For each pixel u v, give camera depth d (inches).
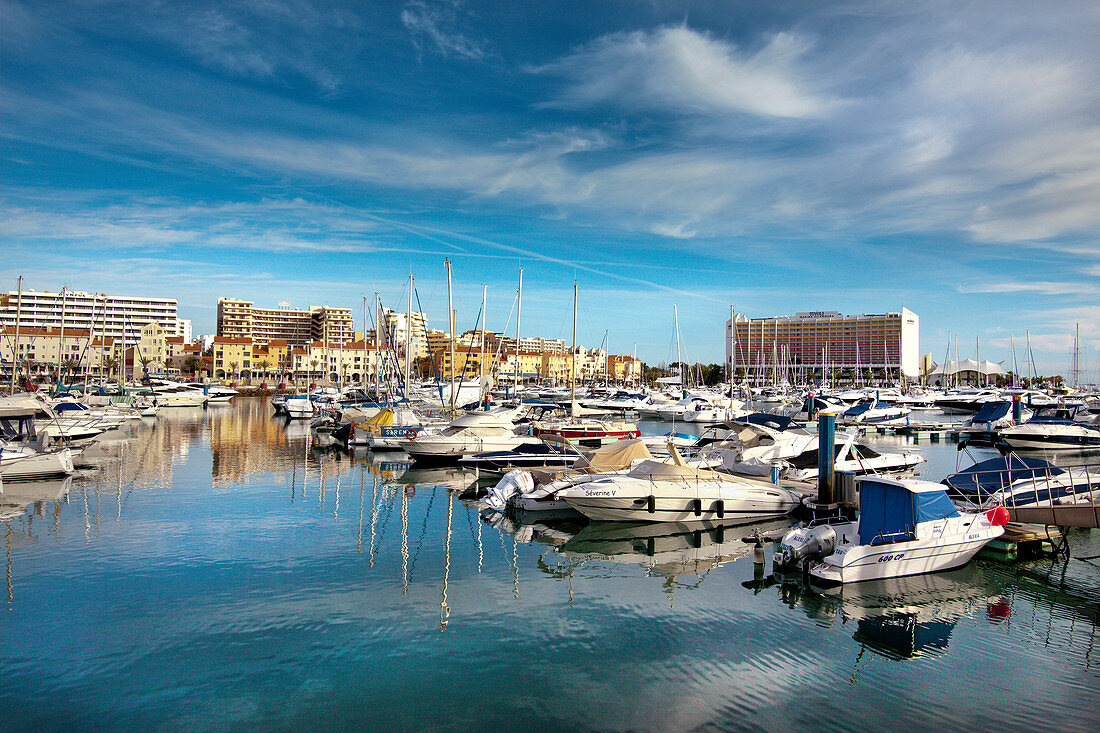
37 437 1364.4
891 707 450.0
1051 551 780.6
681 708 445.7
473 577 705.6
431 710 439.2
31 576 681.6
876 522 720.3
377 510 1019.9
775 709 446.6
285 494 1143.0
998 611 619.5
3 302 7273.6
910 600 646.5
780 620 595.5
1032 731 424.2
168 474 1342.3
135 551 773.9
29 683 466.0
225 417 2960.1
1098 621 599.5
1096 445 1782.7
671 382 5132.9
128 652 514.3
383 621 581.0
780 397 3326.8
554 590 668.1
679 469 959.6
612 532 906.7
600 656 520.1
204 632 552.1
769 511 970.1
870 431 2418.8
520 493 1018.7
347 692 460.4
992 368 6456.7
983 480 935.0
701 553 812.0
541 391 3777.1
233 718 427.2
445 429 1537.9
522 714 435.2
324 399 3120.1
